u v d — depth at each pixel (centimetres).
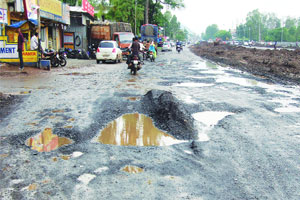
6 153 443
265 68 1917
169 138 523
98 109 718
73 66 1925
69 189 337
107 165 404
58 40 2894
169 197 323
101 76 1397
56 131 550
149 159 427
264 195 332
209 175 378
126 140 508
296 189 347
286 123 627
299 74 1605
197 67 1964
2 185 346
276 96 932
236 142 504
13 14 1828
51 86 1063
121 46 2883
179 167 400
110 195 325
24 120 620
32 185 346
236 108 751
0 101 792
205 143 496
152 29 4025
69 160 420
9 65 1603
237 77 1416
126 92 957
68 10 2769
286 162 425
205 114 689
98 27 3228
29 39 1777
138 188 341
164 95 819
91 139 512
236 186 351
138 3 6525
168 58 3022
